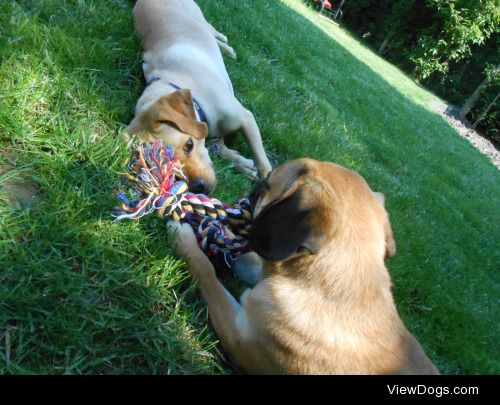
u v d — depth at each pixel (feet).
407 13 24.56
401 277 4.07
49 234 2.03
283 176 2.11
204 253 2.49
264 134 4.30
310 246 1.85
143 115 2.90
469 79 23.73
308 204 1.91
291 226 1.87
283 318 2.05
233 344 2.19
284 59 7.07
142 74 3.79
